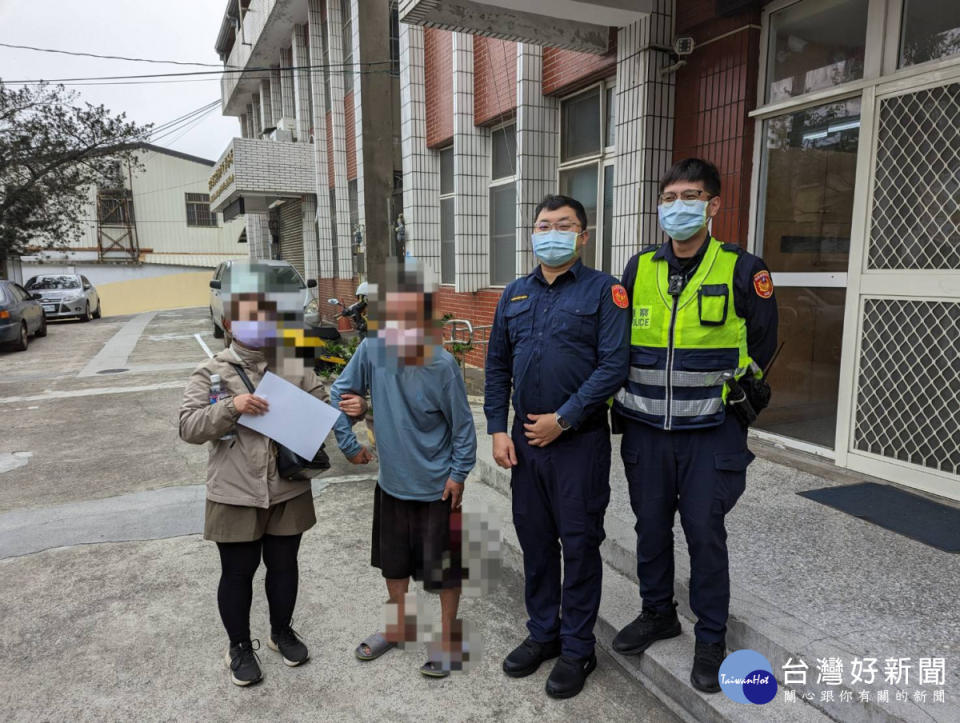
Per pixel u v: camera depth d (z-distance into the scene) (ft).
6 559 12.10
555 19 17.44
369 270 18.95
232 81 69.41
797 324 14.39
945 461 11.69
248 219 73.61
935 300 11.50
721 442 7.53
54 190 62.90
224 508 7.93
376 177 18.71
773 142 14.64
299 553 12.34
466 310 28.84
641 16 15.99
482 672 8.71
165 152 96.32
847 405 13.19
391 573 8.64
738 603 8.35
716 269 7.45
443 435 8.24
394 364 7.77
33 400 26.53
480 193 27.09
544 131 22.04
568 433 7.82
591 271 8.00
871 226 12.54
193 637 9.57
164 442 20.18
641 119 16.44
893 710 6.41
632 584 10.26
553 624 8.68
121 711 7.95
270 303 7.97
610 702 8.09
